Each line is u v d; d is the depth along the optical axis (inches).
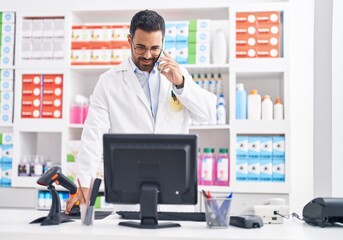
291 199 126.4
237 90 124.9
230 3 130.5
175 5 126.6
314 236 55.7
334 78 100.9
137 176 62.5
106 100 88.5
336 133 101.2
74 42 130.4
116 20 140.5
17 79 130.7
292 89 127.8
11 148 129.9
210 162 122.3
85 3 138.3
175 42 126.6
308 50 126.4
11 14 131.9
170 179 62.2
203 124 123.9
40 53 130.8
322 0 104.8
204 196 61.8
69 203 70.9
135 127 88.3
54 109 129.3
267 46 123.0
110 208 123.2
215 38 127.6
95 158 82.5
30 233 55.7
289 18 121.6
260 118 124.1
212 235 54.4
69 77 129.5
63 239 55.1
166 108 88.0
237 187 119.7
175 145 61.6
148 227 60.0
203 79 129.0
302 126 126.9
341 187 101.0
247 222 61.3
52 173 64.1
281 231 59.4
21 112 130.3
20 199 127.9
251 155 120.7
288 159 119.2
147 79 90.1
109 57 128.9
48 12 129.9
